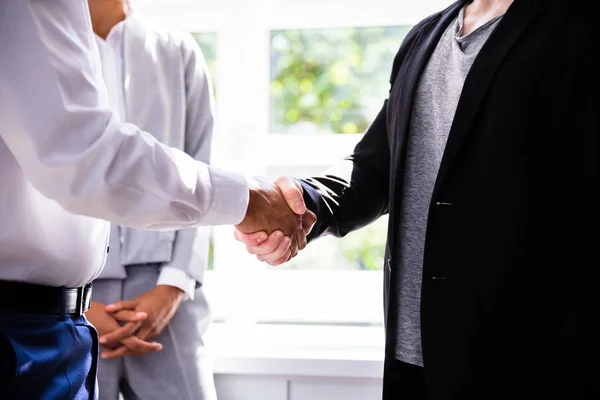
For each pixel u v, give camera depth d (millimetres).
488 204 1327
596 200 1252
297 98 2436
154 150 1177
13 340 1074
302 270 2426
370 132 1850
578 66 1293
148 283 1877
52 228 1176
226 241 2391
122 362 1848
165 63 1935
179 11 2432
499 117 1338
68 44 1101
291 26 2414
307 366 2084
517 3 1384
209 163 1973
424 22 1709
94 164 1107
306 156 2400
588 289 1253
